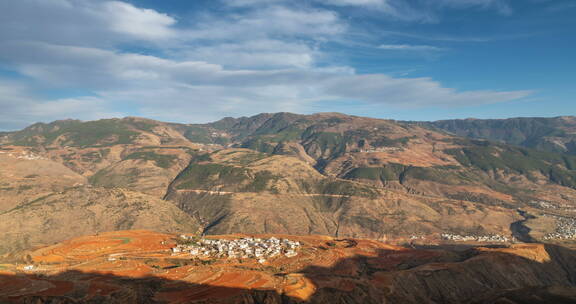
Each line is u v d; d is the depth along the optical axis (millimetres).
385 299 165875
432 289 185375
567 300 168750
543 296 173500
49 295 131375
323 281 165000
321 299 152625
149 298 139125
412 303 170875
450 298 183625
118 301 134125
